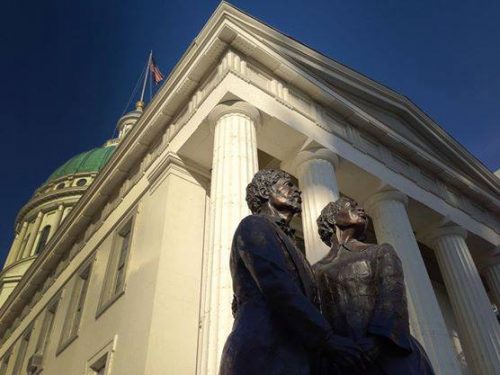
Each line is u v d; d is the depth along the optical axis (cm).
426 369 258
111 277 1631
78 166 5262
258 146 1478
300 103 1573
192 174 1555
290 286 233
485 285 2261
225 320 905
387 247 294
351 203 345
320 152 1456
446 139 2162
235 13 1512
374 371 237
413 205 1783
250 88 1410
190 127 1481
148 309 1241
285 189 322
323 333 226
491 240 2045
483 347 1559
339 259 307
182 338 1204
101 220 1988
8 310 2748
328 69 1780
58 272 2298
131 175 1900
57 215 4712
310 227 1266
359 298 277
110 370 1273
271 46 1556
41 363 1888
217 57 1506
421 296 1403
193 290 1316
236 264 269
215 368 848
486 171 2264
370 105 1972
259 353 223
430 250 2362
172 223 1409
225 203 1092
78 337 1634
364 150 1686
